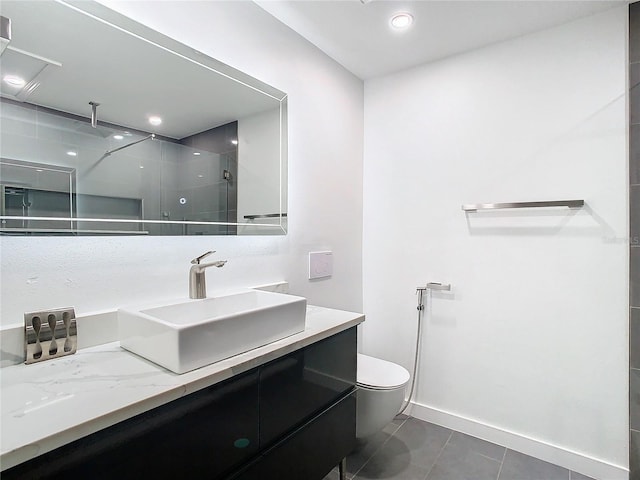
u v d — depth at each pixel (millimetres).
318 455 1322
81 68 1114
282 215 1797
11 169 986
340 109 2217
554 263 1811
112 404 752
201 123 1440
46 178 1049
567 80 1770
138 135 1256
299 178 1915
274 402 1131
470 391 2066
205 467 925
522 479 1693
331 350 1392
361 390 1691
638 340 1609
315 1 1620
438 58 2139
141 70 1253
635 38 1602
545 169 1830
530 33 1861
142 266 1277
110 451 739
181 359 908
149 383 856
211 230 1485
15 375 906
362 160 2438
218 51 1493
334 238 2180
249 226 1637
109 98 1180
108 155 1181
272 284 1745
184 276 1408
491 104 1979
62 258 1086
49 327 1028
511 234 1927
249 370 1041
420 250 2232
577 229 1751
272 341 1174
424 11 1683
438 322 2176
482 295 2020
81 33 1109
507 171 1935
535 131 1854
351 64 2211
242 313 1069
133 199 1244
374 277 2420
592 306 1720
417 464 1791
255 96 1647
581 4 1627
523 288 1897
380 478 1682
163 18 1311
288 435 1195
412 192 2258
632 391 1625
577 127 1747
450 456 1858
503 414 1962
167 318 1221
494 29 1831
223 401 967
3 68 972
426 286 2184
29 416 702
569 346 1779
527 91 1875
